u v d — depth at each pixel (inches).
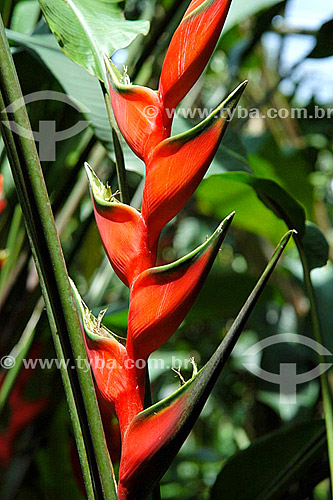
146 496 41.6
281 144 120.3
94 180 43.5
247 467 59.7
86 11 51.7
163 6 69.9
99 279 79.1
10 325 64.6
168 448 40.8
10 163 42.1
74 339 41.8
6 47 41.9
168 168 41.2
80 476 67.5
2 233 71.4
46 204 41.9
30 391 65.6
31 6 73.8
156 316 41.1
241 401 134.3
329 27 80.4
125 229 42.1
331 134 122.9
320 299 77.4
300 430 59.5
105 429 44.1
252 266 119.4
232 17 77.3
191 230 154.4
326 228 108.5
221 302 81.4
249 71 126.0
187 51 41.6
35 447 65.1
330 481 53.6
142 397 42.0
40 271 42.4
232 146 68.4
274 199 57.7
